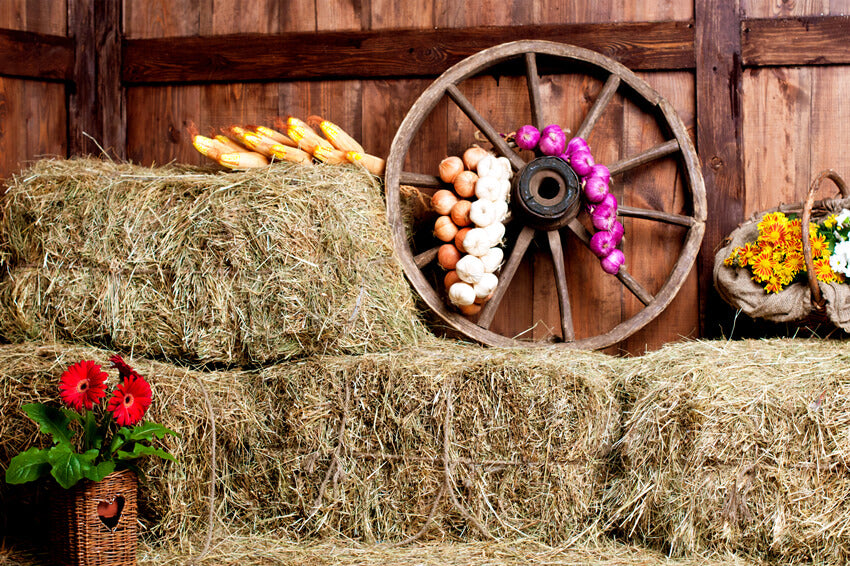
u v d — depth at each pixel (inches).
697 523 84.3
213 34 130.3
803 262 105.7
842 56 119.6
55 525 81.7
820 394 83.1
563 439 90.5
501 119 124.4
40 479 88.7
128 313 97.7
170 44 130.4
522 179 112.2
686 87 123.0
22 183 105.3
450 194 112.0
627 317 122.9
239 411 93.5
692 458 84.5
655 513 87.2
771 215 110.0
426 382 91.1
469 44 124.6
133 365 93.7
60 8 130.8
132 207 98.7
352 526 91.5
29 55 126.6
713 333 121.1
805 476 81.8
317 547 89.0
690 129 122.9
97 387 80.0
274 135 115.9
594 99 123.2
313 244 95.9
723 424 83.8
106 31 131.7
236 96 130.0
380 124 127.0
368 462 91.8
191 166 118.6
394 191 115.4
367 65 126.4
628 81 119.3
